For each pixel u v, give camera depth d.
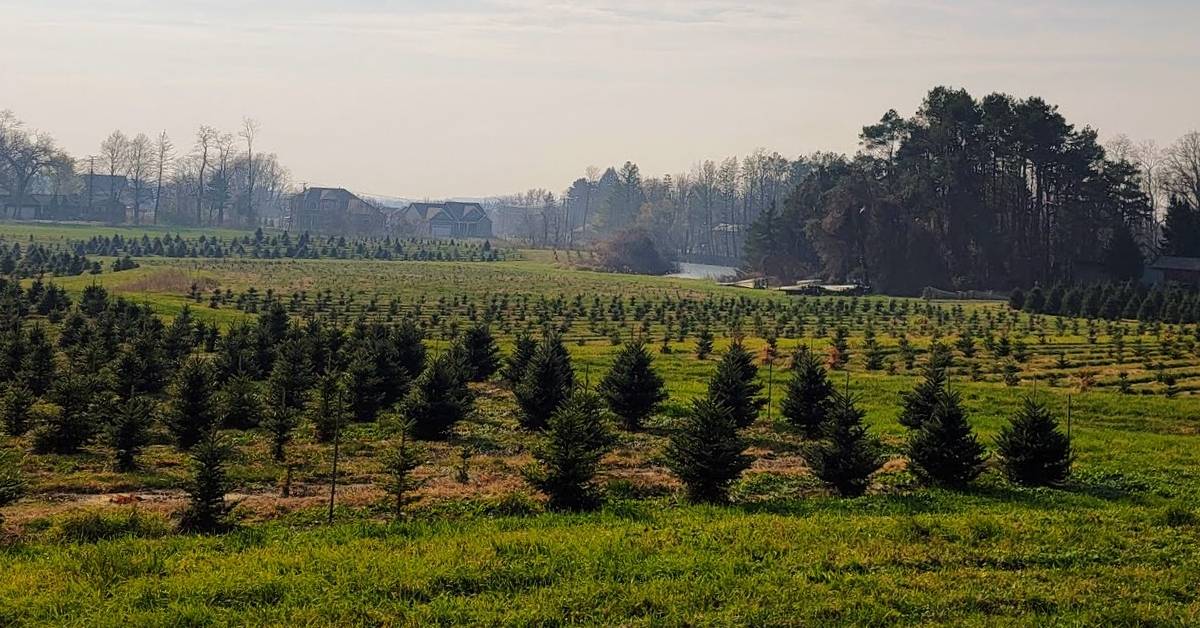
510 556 17.97
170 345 44.81
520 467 26.84
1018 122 122.75
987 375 51.62
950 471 26.41
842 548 19.12
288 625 14.59
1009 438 27.42
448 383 32.59
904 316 89.81
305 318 68.00
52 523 19.98
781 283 141.12
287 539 19.31
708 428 24.25
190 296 82.56
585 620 15.20
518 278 127.69
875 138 138.25
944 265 127.50
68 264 101.38
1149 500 25.20
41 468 25.50
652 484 25.72
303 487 24.67
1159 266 116.12
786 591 16.45
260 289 97.38
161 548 18.30
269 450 28.59
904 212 128.25
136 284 88.06
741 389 35.69
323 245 154.75
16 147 185.38
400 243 167.25
